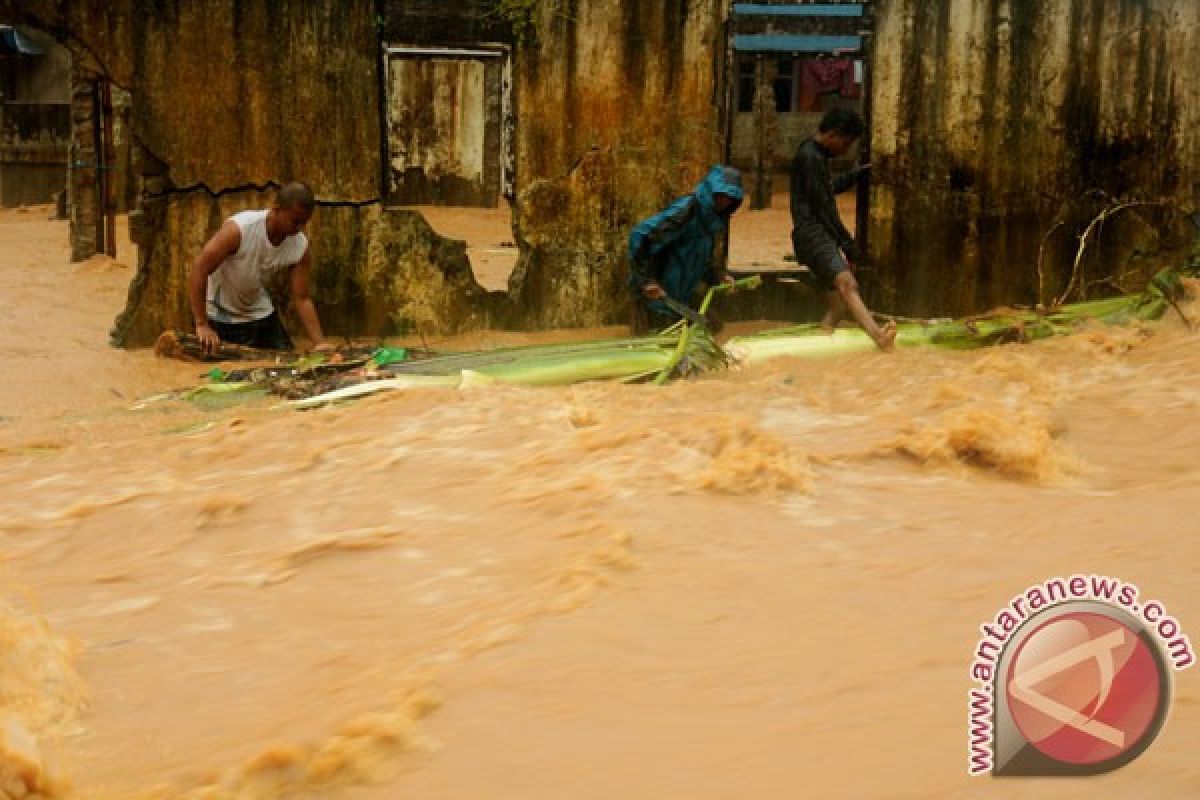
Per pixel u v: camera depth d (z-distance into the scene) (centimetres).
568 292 1075
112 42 961
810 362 833
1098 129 1105
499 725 255
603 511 410
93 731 279
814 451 489
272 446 555
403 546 400
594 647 297
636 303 972
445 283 1048
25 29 2450
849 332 880
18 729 243
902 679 264
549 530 399
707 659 287
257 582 378
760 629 305
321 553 399
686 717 254
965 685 256
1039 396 606
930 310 1106
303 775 241
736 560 360
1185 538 354
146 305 991
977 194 1098
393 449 525
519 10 1022
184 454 557
